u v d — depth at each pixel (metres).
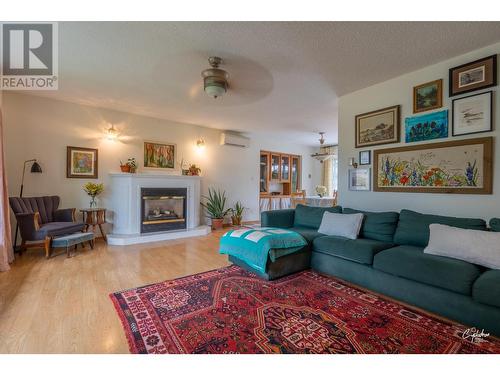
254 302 2.13
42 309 1.98
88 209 3.93
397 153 3.01
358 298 2.21
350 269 2.51
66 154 4.01
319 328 1.75
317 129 5.83
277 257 2.57
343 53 2.45
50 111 3.86
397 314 1.94
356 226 2.85
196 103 4.00
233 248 2.88
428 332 1.70
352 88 3.35
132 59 2.59
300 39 2.21
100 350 1.51
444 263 1.88
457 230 2.09
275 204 7.38
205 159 5.70
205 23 1.99
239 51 2.42
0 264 2.77
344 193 3.63
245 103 3.99
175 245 4.11
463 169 2.47
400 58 2.55
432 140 2.71
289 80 3.09
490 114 2.30
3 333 1.66
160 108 4.29
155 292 2.31
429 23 1.98
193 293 2.29
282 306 2.06
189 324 1.79
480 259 1.86
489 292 1.60
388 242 2.63
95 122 4.25
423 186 2.78
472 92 2.42
